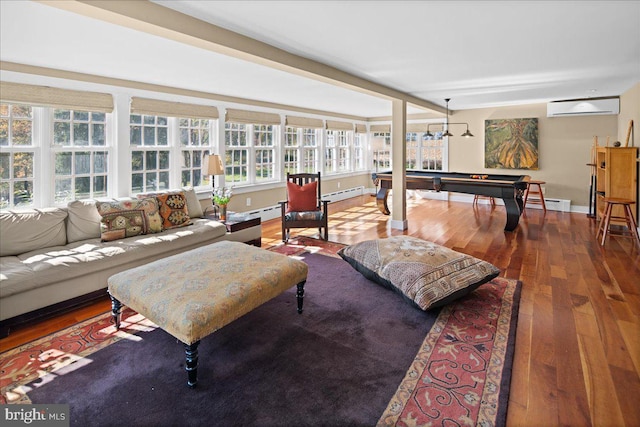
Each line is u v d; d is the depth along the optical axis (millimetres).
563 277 3449
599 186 5906
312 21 2475
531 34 2797
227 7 2230
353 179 9141
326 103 6555
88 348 2303
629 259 3941
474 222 6012
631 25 2623
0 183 3352
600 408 1734
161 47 2906
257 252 2832
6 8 2143
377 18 2438
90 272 2891
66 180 3793
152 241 3381
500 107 7422
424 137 7227
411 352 2219
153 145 4602
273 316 2711
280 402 1797
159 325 2016
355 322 2613
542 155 7074
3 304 2416
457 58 3449
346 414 1708
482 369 2035
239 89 4930
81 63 3387
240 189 5797
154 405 1785
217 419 1691
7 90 3234
